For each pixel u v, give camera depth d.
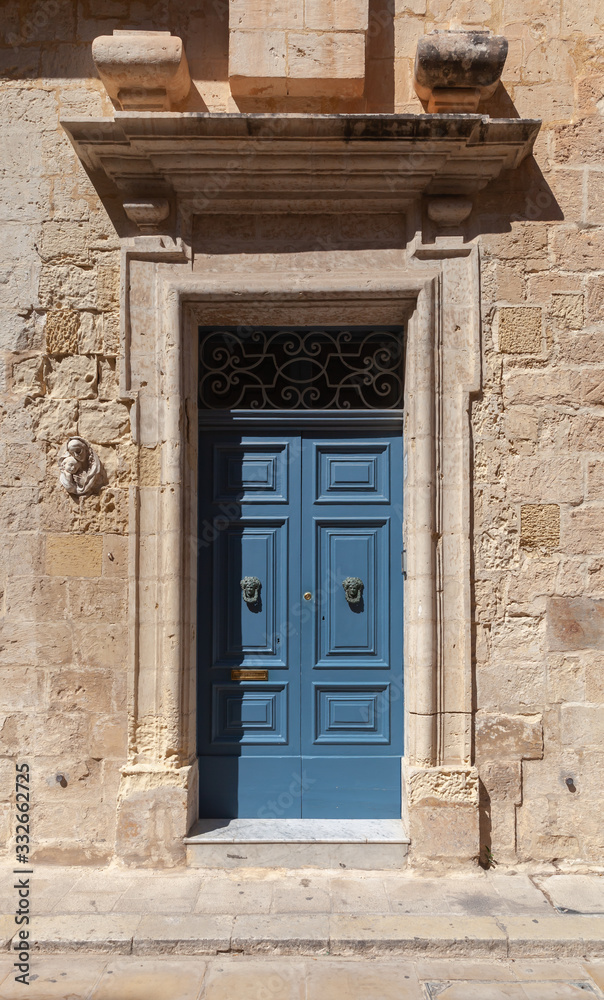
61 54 4.21
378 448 4.33
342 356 4.39
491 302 4.09
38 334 4.15
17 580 4.08
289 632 4.28
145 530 4.04
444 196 4.08
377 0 4.22
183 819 3.88
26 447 4.12
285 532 4.31
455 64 3.84
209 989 2.97
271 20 4.05
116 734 4.01
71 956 3.20
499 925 3.33
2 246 4.16
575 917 3.40
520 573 4.02
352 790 4.20
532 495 4.05
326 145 3.84
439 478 4.04
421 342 4.04
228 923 3.33
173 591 3.98
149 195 4.09
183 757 3.97
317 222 4.16
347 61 4.03
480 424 4.07
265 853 3.86
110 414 4.13
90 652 4.05
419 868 3.83
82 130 3.81
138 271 4.11
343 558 4.31
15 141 4.18
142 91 3.93
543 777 3.96
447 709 3.96
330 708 4.26
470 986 3.01
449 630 3.99
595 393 4.08
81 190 4.16
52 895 3.58
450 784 3.87
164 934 3.24
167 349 4.06
